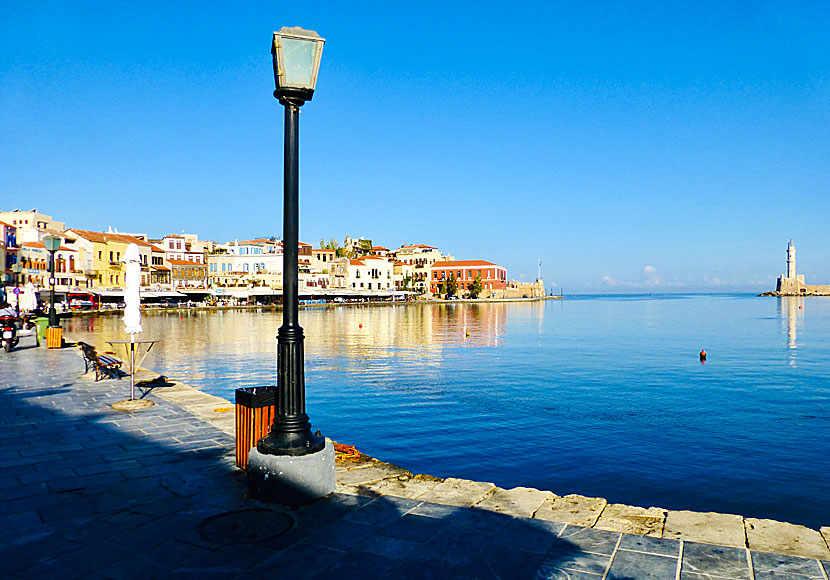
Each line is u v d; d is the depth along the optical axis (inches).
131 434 370.0
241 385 890.7
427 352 1492.4
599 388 930.1
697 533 213.5
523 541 204.8
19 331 1262.3
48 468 295.3
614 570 181.9
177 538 205.9
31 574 177.9
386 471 294.8
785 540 206.7
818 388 933.8
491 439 596.4
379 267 5856.3
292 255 251.0
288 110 248.1
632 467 502.3
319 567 183.0
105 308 3100.4
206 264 4409.5
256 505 240.7
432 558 190.1
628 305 6776.6
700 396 860.6
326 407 762.8
